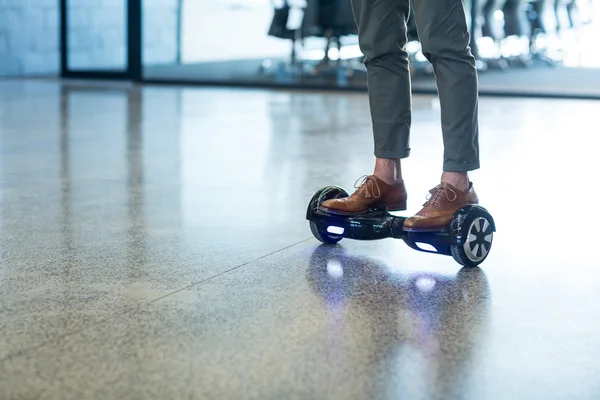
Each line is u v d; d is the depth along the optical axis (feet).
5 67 30.63
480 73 25.44
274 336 4.56
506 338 4.61
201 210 8.21
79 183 9.72
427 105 21.83
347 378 4.00
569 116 19.12
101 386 3.86
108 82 28.89
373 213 6.54
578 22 24.08
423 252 6.57
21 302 5.13
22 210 8.08
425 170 10.91
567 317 5.00
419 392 3.86
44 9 31.96
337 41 26.45
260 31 27.22
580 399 3.82
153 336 4.53
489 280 5.79
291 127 16.25
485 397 3.83
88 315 4.88
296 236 7.09
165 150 12.73
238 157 12.06
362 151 12.84
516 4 24.67
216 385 3.89
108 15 29.17
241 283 5.61
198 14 27.89
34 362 4.14
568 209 8.39
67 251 6.47
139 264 6.10
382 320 4.87
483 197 8.95
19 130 14.98
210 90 26.35
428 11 6.00
